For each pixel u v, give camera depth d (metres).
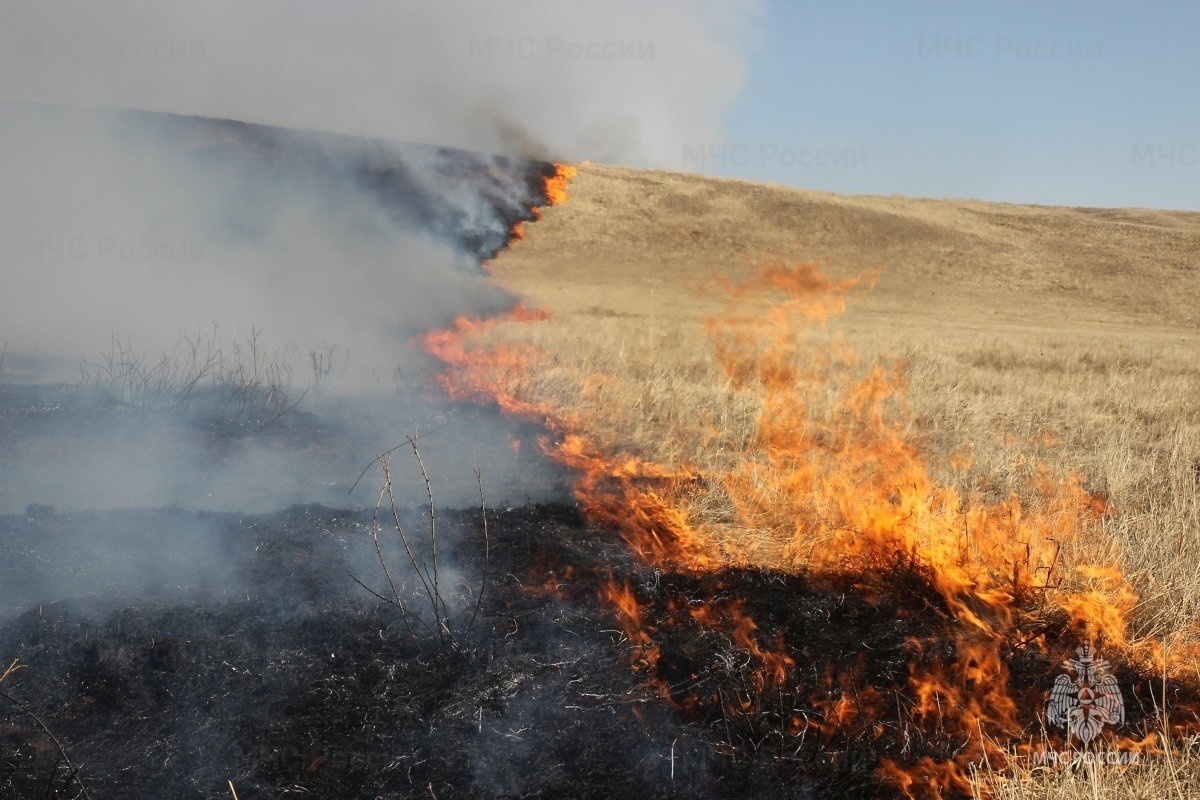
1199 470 7.49
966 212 58.66
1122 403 11.32
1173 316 39.34
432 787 3.23
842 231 50.66
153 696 3.61
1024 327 33.28
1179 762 3.27
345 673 3.84
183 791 3.15
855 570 4.98
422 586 4.62
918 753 3.46
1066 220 57.88
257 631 4.08
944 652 4.11
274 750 3.36
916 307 38.91
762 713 3.67
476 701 3.69
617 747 3.47
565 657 4.05
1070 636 4.27
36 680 3.62
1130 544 5.14
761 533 5.62
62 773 3.17
